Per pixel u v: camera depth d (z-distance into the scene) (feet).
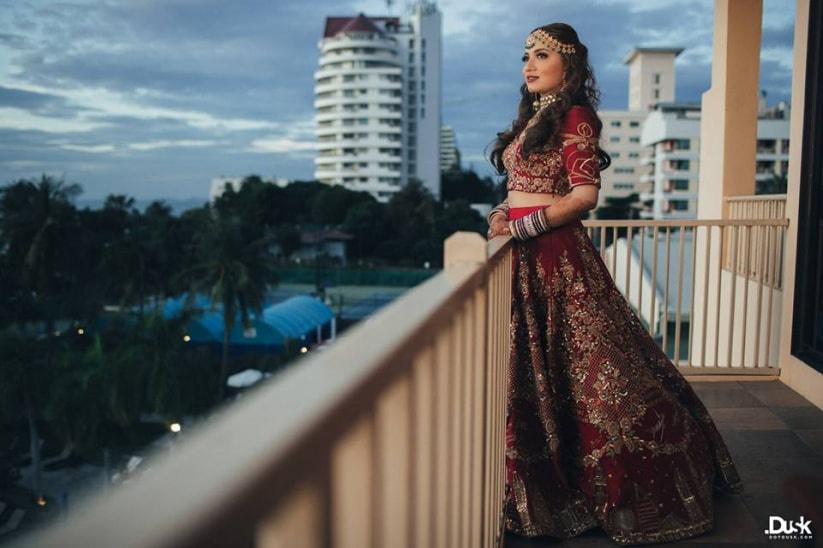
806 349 14.06
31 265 177.99
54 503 89.86
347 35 415.03
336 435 1.55
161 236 195.62
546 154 7.76
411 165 441.27
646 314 41.98
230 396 125.39
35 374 102.99
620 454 7.54
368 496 1.97
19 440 112.98
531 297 7.79
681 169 281.74
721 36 22.80
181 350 110.83
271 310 178.19
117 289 185.26
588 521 7.54
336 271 283.59
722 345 23.40
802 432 11.59
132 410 102.47
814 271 13.87
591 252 8.01
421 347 2.71
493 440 5.80
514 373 7.70
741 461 10.21
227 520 0.96
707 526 7.58
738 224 14.90
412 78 440.45
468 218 309.63
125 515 0.85
